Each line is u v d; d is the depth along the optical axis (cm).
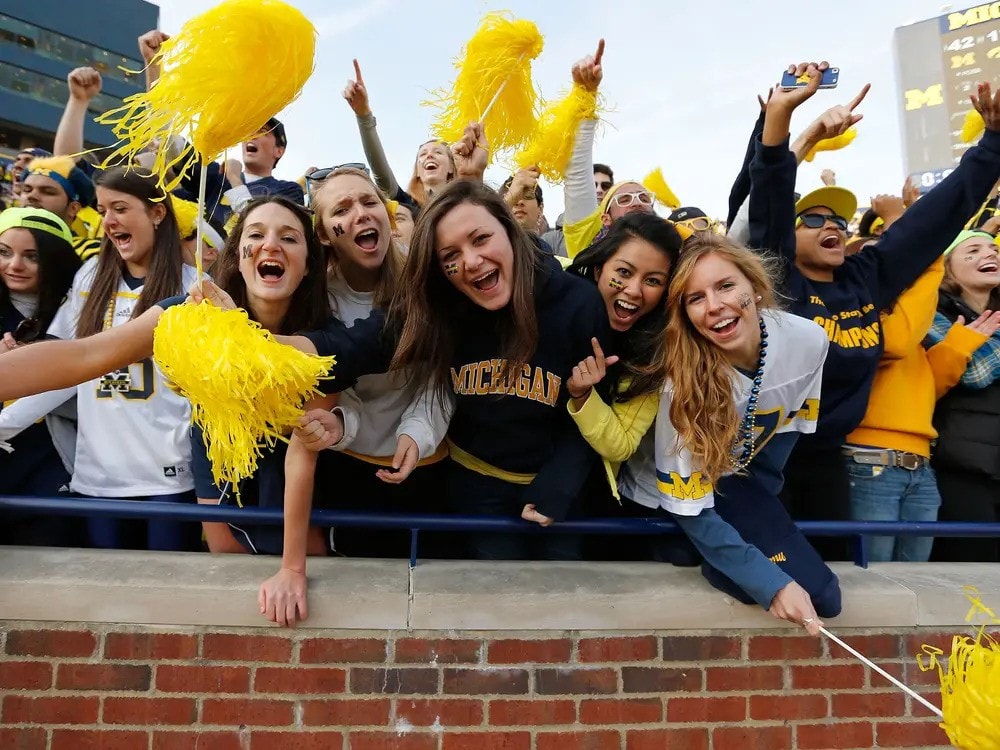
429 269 206
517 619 218
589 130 321
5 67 3331
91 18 3547
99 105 3494
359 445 235
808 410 235
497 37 266
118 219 243
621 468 260
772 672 232
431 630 215
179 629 207
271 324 206
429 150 363
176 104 135
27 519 245
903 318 276
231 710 207
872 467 272
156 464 239
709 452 209
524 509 222
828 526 244
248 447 143
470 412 224
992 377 279
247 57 133
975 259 309
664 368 221
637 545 286
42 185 343
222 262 208
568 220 330
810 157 348
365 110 350
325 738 210
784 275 266
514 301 205
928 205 279
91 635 205
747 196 314
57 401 235
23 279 262
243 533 236
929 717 239
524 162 322
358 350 200
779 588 201
